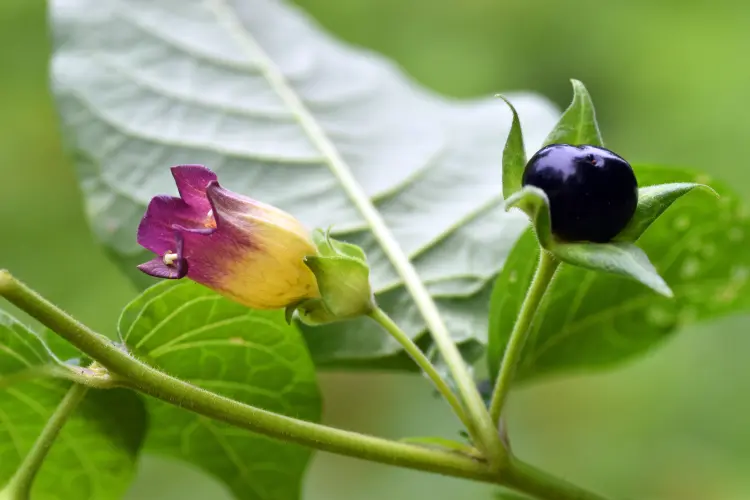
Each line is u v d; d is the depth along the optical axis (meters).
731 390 0.78
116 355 0.33
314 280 0.34
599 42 1.06
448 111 0.44
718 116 0.96
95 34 0.43
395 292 0.39
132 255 0.40
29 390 0.34
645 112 1.02
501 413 0.35
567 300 0.38
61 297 0.91
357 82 0.43
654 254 0.39
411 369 0.38
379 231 0.40
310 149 0.42
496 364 0.37
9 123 1.00
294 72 0.43
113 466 0.36
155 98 0.42
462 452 0.35
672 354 0.82
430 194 0.41
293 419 0.34
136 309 0.35
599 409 0.83
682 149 0.96
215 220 0.34
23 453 0.36
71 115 0.41
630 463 0.79
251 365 0.36
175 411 0.36
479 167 0.42
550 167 0.33
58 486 0.36
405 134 0.42
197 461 0.38
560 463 0.82
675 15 1.05
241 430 0.37
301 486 0.38
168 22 0.43
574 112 0.33
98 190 0.41
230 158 0.41
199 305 0.35
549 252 0.33
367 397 0.89
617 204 0.32
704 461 0.77
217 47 0.43
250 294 0.34
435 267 0.39
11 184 0.97
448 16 1.11
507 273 0.36
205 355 0.36
